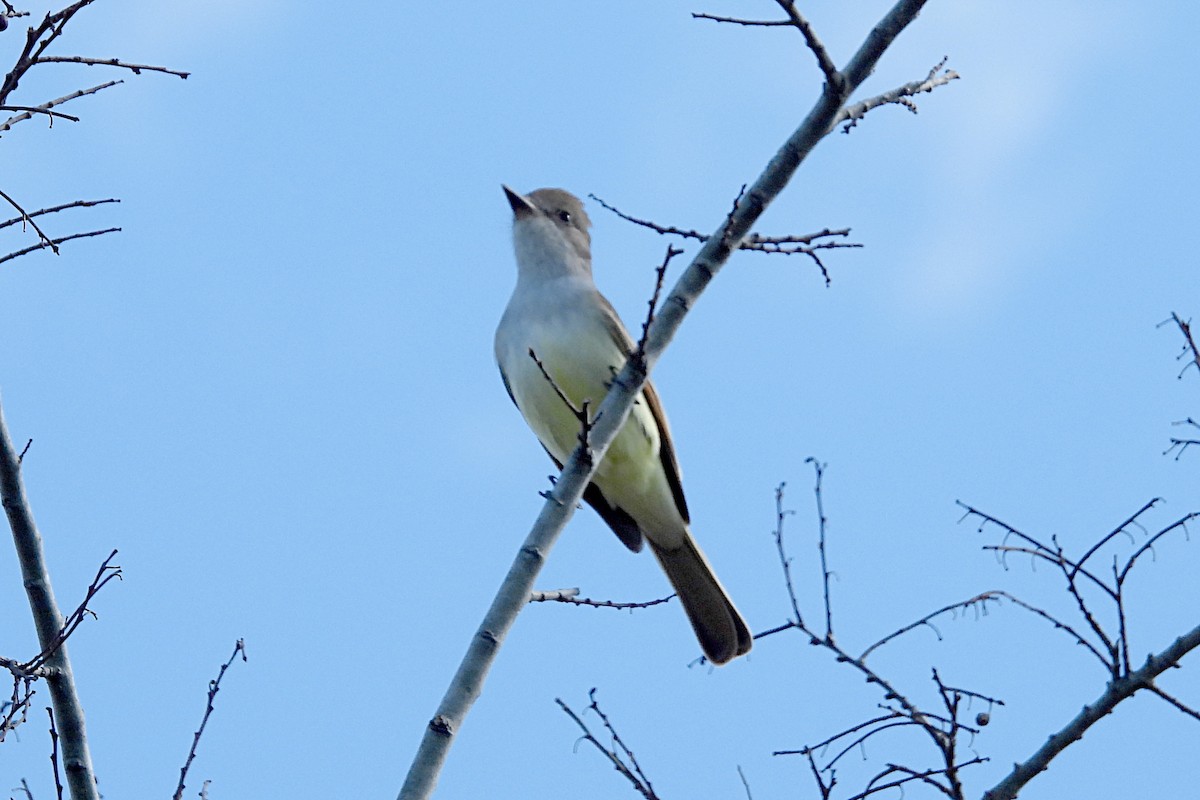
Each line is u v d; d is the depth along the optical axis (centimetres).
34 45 866
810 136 1006
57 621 950
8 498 941
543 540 982
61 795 902
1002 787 947
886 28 986
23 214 893
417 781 871
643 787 991
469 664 926
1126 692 939
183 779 939
